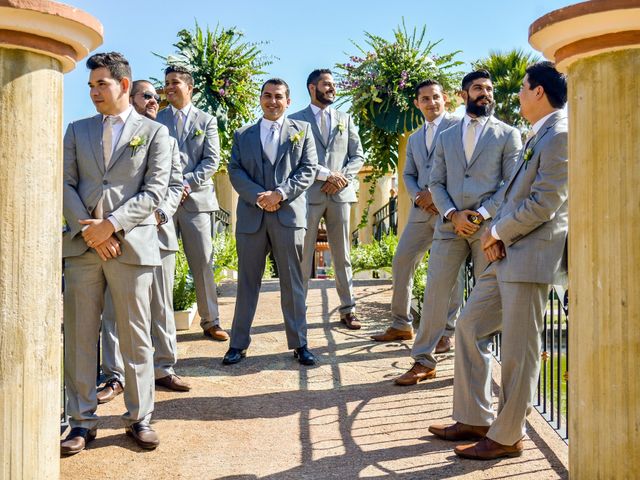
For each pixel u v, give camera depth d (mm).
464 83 5090
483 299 3918
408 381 5172
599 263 2504
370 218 13805
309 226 6812
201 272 6441
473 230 4848
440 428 4094
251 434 4238
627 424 2465
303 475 3607
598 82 2498
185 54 9102
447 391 5031
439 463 3715
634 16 2373
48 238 2693
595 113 2508
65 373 4043
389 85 7531
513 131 5035
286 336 6070
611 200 2469
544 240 3600
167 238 5145
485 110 5012
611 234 2471
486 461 3730
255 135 5844
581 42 2506
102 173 3996
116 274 3945
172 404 4797
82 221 3852
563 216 3662
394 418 4484
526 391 3656
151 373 4117
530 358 3641
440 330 5207
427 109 6055
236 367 5684
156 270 5094
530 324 3625
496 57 18781
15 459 2635
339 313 7633
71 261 3971
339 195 6883
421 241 6176
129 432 4168
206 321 6598
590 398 2555
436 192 5082
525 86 3709
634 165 2430
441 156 5148
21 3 2479
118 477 3609
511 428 3697
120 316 3988
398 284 6355
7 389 2607
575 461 2645
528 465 3666
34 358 2666
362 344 6398
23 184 2604
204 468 3723
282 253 5762
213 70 9133
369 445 4020
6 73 2564
